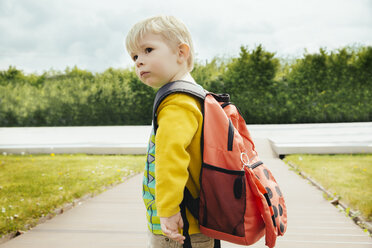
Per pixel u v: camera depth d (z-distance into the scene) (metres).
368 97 12.77
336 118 12.97
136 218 2.75
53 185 3.93
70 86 15.18
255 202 0.94
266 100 13.34
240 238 0.89
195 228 0.97
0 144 8.15
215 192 0.89
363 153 6.12
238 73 13.51
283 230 1.01
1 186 3.89
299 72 13.08
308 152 6.25
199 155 0.94
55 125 15.30
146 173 1.05
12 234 2.39
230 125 0.95
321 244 2.15
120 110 14.59
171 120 0.89
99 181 4.18
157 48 0.98
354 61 12.84
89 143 7.89
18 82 16.20
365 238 2.23
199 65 14.16
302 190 3.66
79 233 2.41
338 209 2.91
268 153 6.57
